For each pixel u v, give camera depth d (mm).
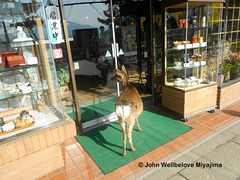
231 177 2369
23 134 2379
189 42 3824
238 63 4492
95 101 4914
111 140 3416
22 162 2451
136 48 4797
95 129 3895
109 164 2740
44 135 2484
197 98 3902
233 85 4492
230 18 4148
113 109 4555
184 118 3855
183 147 3035
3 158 2223
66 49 3301
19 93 2594
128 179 2439
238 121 3746
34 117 2723
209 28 3982
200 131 3475
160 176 2467
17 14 2732
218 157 2758
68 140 3557
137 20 4559
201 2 3451
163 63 4227
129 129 2840
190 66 3873
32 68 2832
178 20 3895
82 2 3869
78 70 4695
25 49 2863
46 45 2561
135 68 4977
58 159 2746
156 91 4812
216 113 4176
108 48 4352
